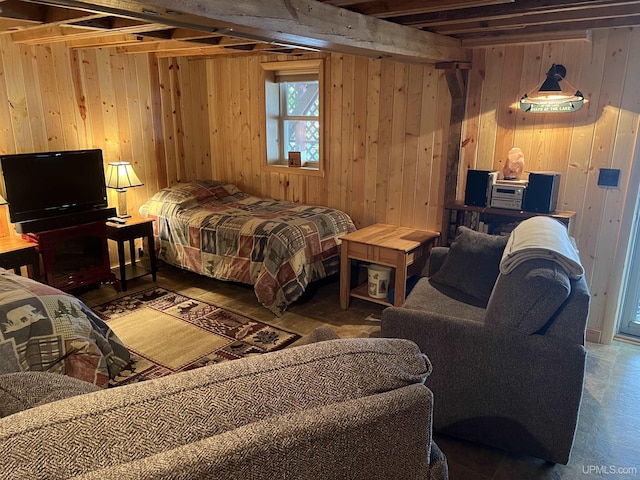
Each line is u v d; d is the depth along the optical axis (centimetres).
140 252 492
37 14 259
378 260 363
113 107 449
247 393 95
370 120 417
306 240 385
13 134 377
